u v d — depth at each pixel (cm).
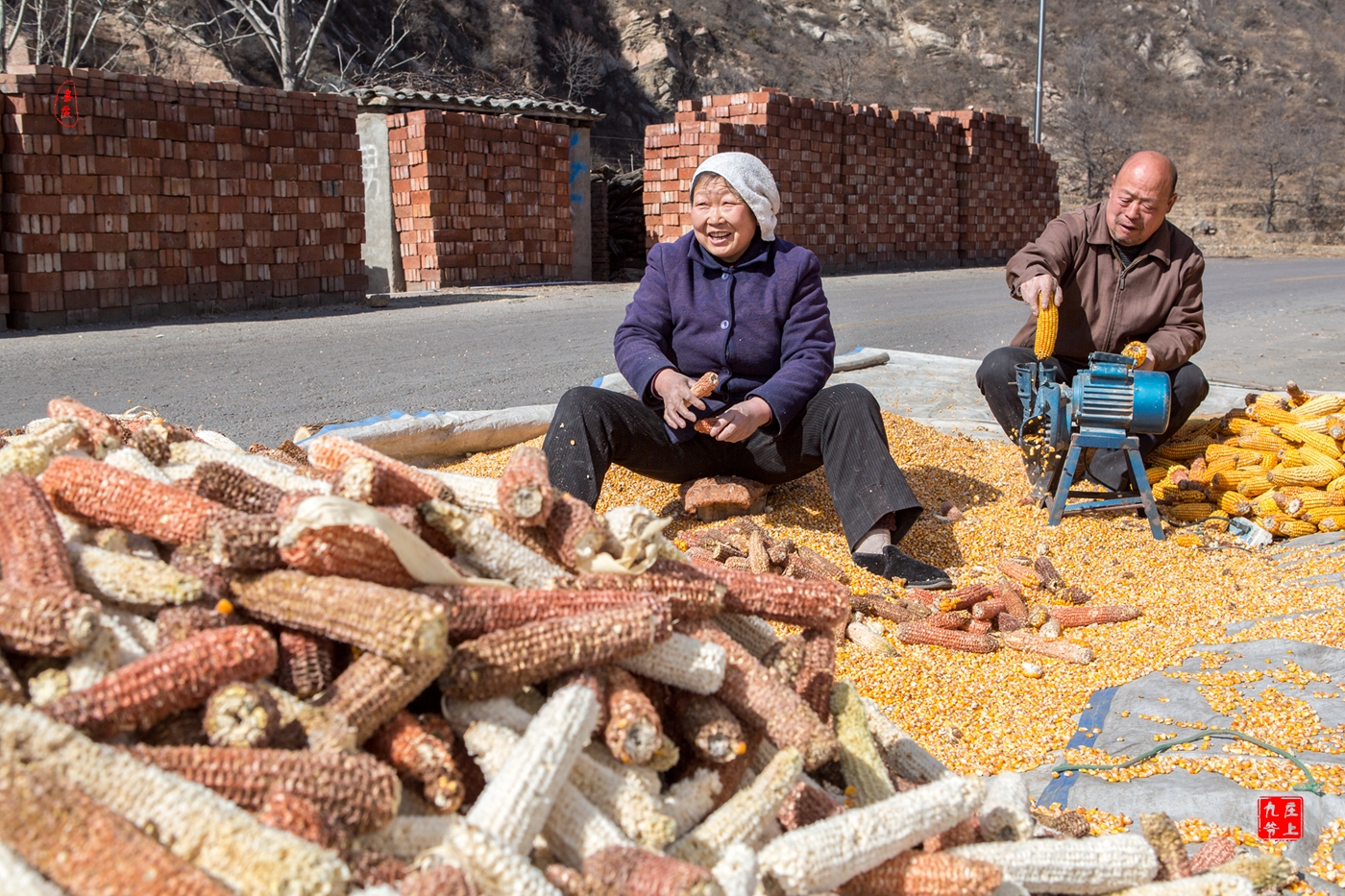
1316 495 552
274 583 206
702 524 544
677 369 530
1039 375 583
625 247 2400
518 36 4328
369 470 231
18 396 816
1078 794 312
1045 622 453
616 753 203
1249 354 1240
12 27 2756
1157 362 586
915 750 270
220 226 1444
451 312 1555
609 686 211
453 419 661
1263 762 314
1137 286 596
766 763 230
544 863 196
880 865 212
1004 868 226
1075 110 6059
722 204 498
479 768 209
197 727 190
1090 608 459
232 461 276
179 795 165
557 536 239
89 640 186
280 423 748
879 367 1028
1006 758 341
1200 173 5925
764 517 551
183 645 185
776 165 2378
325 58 3453
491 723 204
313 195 1552
